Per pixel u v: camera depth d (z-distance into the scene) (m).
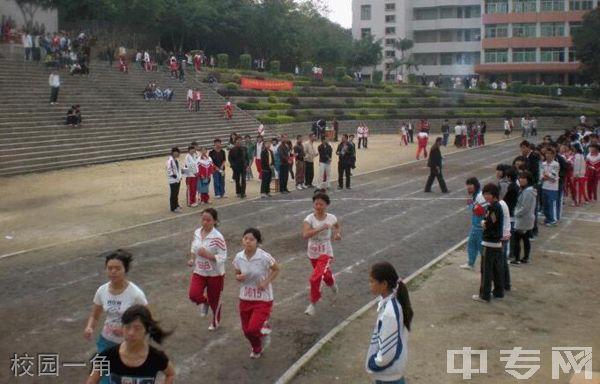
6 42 36.72
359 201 18.34
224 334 8.05
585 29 59.41
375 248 12.64
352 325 8.18
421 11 84.69
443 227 14.69
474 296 9.18
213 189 20.34
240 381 6.72
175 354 7.41
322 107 47.47
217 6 55.72
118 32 49.41
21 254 11.99
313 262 9.02
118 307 5.86
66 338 7.87
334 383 6.55
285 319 8.60
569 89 63.78
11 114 25.02
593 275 10.44
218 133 34.22
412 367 6.84
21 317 8.60
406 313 4.96
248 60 55.62
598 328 8.02
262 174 18.89
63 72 33.00
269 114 41.22
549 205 14.45
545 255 11.78
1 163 21.44
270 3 59.00
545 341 7.57
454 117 50.88
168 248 12.48
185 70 44.78
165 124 31.89
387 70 85.75
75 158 24.30
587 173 17.97
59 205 16.92
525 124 46.69
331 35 72.44
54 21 43.19
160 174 22.70
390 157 30.95
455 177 23.83
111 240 13.15
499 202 9.02
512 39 74.25
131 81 36.75
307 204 17.67
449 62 83.38
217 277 8.02
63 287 9.95
